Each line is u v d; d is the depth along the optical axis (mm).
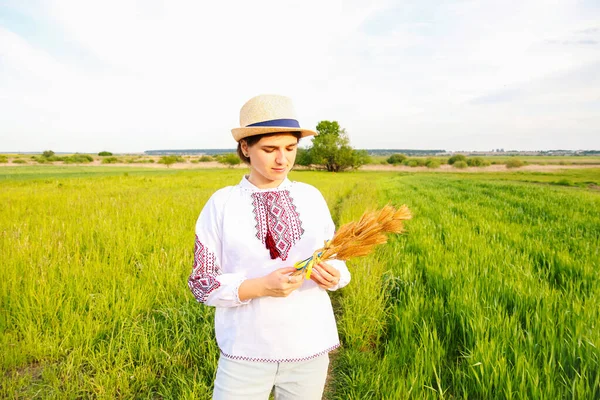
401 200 15781
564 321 3307
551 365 2734
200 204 10898
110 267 4746
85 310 3859
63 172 50750
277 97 1470
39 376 3057
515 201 14516
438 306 3773
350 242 1513
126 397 2746
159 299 4180
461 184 30203
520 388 2430
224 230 1504
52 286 4234
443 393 2604
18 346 3219
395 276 4852
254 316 1448
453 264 4988
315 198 1703
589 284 4379
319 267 1451
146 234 6848
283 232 1516
